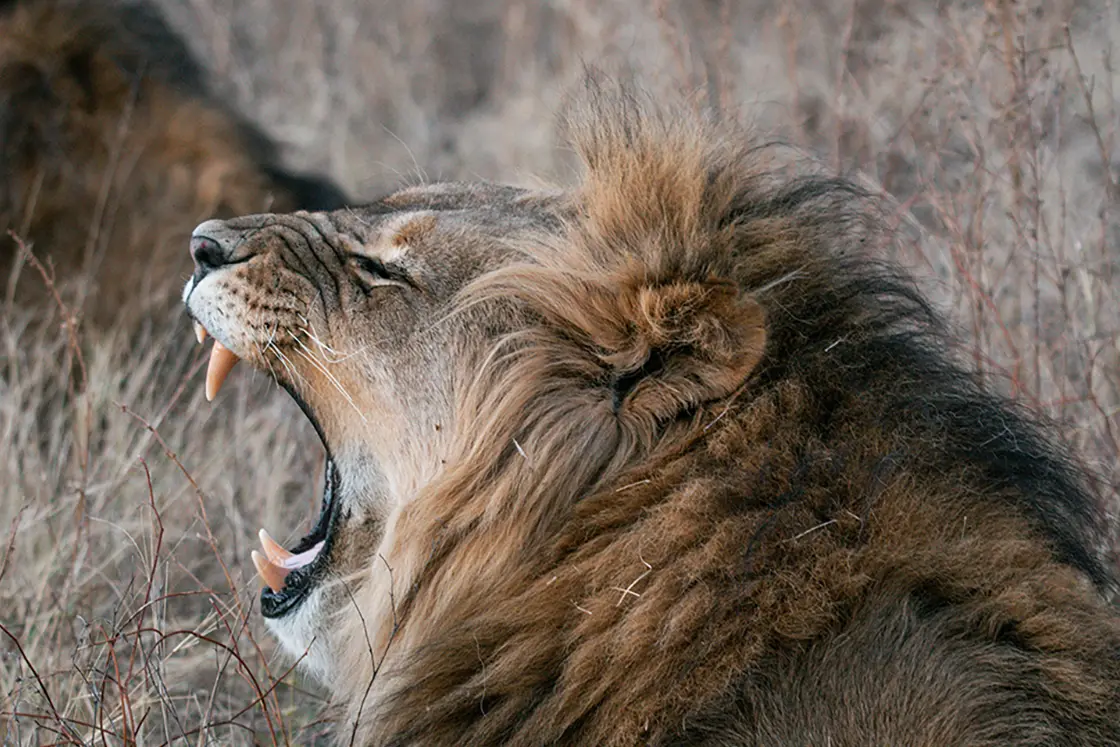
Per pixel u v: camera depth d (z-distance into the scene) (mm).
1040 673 6875
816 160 10250
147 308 13828
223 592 11055
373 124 20781
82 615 9711
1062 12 14906
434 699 7566
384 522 8406
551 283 7738
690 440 7371
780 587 6973
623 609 7141
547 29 22391
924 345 7934
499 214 8383
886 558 7027
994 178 12461
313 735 9461
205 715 8750
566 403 7633
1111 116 13203
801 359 7484
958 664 6770
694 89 12680
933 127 14648
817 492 7148
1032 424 8070
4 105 14070
